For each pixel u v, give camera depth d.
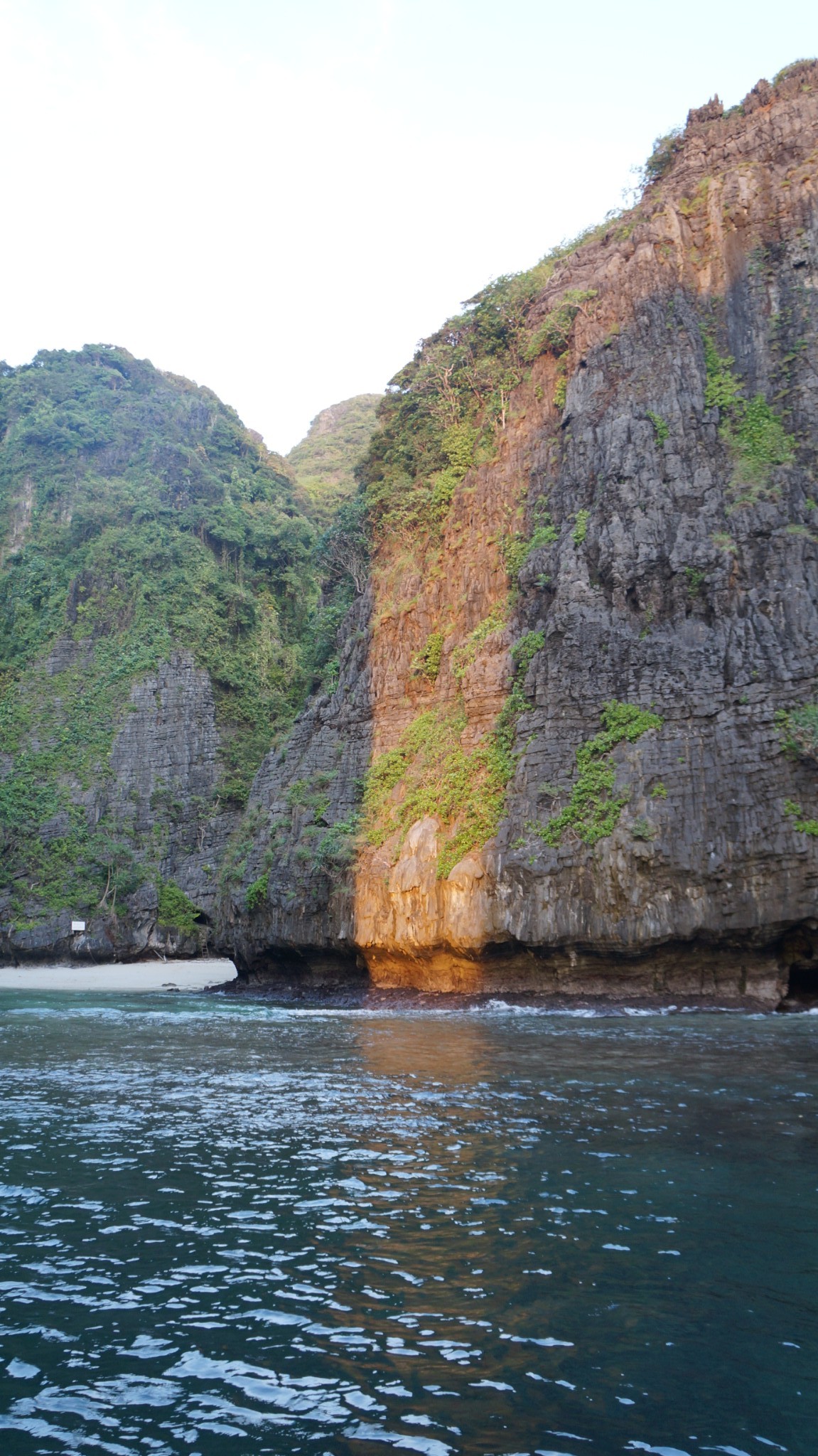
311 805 36.53
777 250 33.03
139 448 87.75
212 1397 5.89
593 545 30.83
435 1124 12.34
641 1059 17.08
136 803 66.12
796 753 25.11
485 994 28.62
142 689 69.19
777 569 27.84
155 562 75.62
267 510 84.50
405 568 38.91
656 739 27.14
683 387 31.92
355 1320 6.86
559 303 37.44
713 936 25.27
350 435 136.50
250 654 74.31
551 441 35.44
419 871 30.55
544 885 27.23
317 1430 5.51
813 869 24.31
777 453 30.02
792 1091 13.95
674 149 38.25
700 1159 10.45
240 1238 8.44
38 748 69.44
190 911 62.69
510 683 31.72
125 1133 12.24
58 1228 8.74
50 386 93.81
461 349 42.84
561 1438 5.39
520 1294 7.21
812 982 26.17
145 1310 7.07
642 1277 7.47
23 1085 15.82
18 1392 5.96
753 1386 5.93
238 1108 13.66
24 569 79.31
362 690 37.94
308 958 35.09
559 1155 10.73
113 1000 38.41
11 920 62.03
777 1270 7.58
